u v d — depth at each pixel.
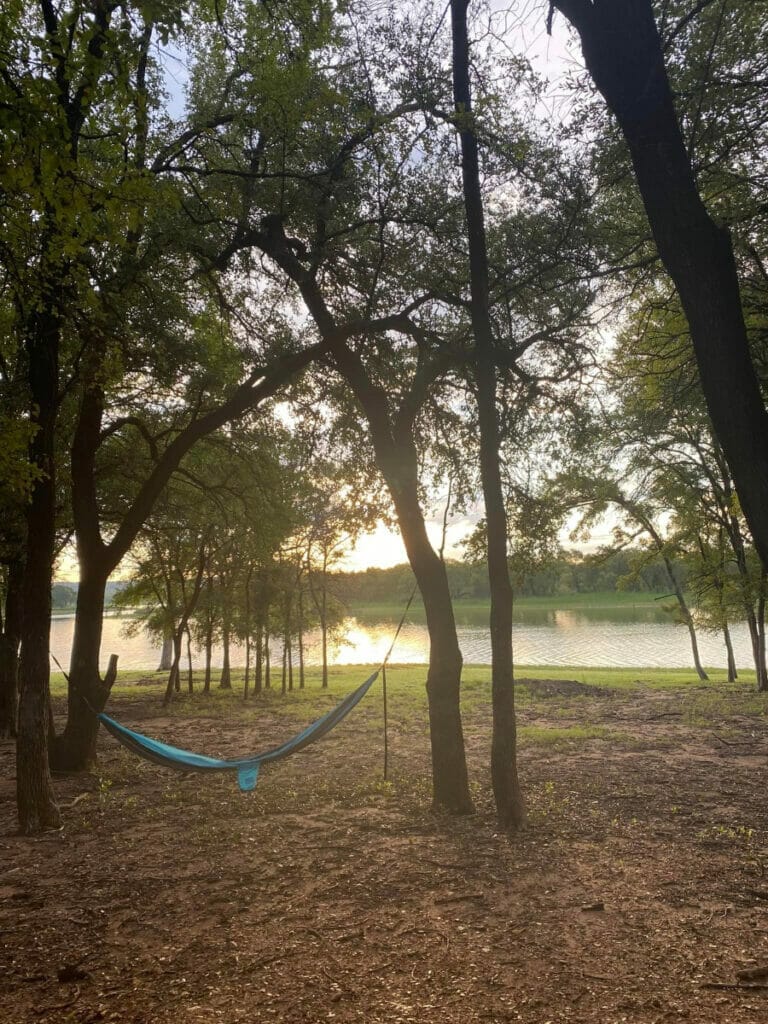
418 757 13.07
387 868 6.99
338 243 10.31
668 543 25.39
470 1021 4.19
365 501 11.34
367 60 8.67
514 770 8.37
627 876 6.63
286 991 4.61
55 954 5.22
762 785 10.46
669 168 3.90
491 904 6.02
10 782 11.87
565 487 22.52
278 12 7.95
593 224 8.88
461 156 8.45
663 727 16.45
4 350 8.73
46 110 4.76
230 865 7.21
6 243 6.55
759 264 9.42
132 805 9.94
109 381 9.69
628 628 59.97
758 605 23.94
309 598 31.89
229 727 17.98
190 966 4.99
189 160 10.03
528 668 35.44
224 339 12.42
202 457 15.78
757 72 6.70
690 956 4.97
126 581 28.20
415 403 9.56
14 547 15.19
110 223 6.26
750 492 3.72
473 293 8.38
